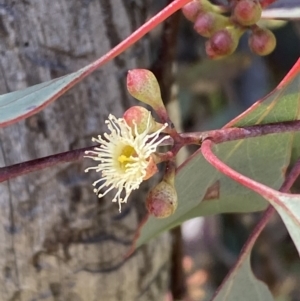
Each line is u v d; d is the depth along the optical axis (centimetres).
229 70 46
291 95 24
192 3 26
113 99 27
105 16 26
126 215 28
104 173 22
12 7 25
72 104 27
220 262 48
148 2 28
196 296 45
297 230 20
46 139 27
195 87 47
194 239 49
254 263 48
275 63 45
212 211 27
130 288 29
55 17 26
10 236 28
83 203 27
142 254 30
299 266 47
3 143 26
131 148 22
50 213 27
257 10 25
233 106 47
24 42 26
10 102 21
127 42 21
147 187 28
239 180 21
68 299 29
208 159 21
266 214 25
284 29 44
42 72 26
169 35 29
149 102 22
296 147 27
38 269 28
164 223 26
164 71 29
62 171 27
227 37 25
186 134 22
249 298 26
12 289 28
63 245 28
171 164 22
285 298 47
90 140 27
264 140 25
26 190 27
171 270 33
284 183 24
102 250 28
